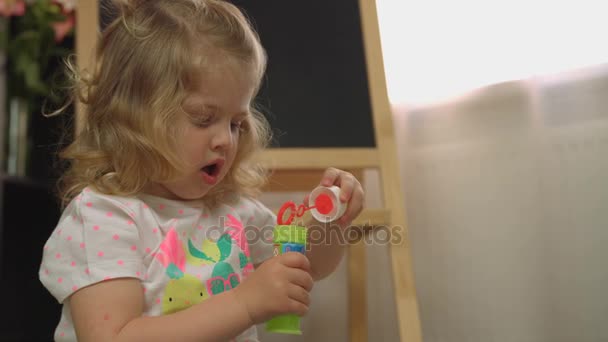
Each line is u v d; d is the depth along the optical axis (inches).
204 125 29.5
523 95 48.2
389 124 44.1
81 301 26.6
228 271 31.6
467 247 49.3
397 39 52.2
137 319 26.3
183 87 29.2
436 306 50.0
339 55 45.2
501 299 47.9
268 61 43.9
